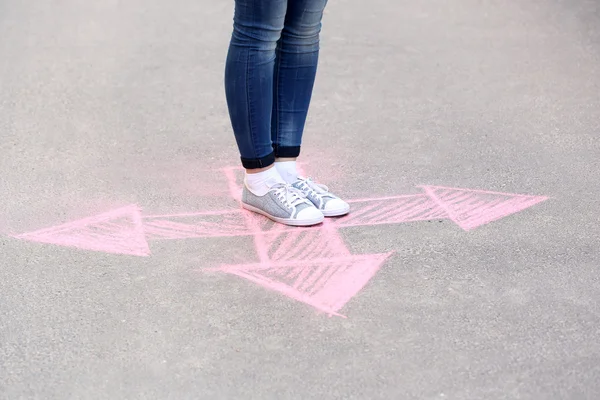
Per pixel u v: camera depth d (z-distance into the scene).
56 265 3.24
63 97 5.01
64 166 4.11
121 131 4.54
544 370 2.64
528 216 3.62
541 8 6.77
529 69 5.49
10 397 2.53
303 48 3.47
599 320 2.90
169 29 6.26
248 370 2.65
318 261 3.28
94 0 7.00
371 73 5.41
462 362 2.68
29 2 6.91
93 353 2.73
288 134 3.63
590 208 3.69
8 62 5.56
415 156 4.23
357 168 4.11
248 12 3.23
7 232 3.48
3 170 4.05
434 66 5.54
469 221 3.57
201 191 3.87
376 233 3.49
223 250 3.36
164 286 3.11
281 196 3.55
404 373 2.63
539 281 3.13
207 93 5.10
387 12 6.66
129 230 3.51
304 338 2.81
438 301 3.01
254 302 3.01
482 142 4.39
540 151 4.28
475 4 6.87
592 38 6.10
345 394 2.54
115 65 5.54
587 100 4.98
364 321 2.90
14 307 2.98
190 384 2.59
